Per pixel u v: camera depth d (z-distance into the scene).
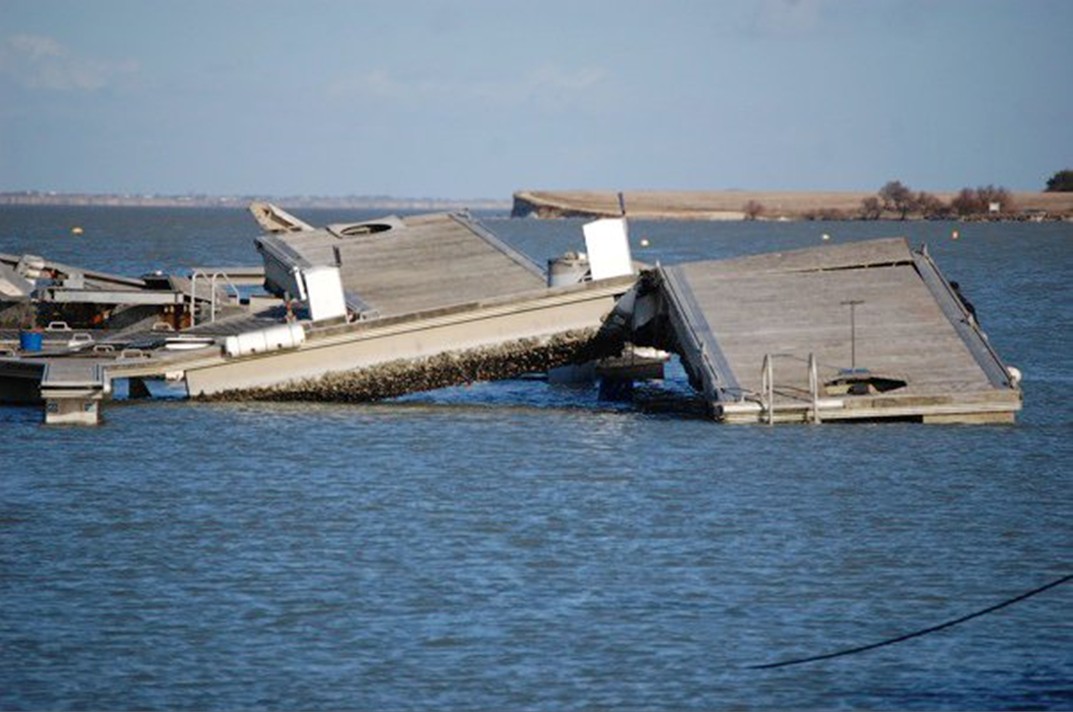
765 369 169.62
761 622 102.44
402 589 108.38
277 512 130.25
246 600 105.75
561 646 97.69
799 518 128.88
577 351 190.75
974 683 92.50
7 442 160.12
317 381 185.88
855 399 168.62
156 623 101.00
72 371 178.12
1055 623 102.50
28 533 122.31
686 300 185.25
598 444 161.25
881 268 191.38
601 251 190.75
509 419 180.00
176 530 123.81
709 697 90.31
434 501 134.75
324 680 92.19
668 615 103.44
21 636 98.31
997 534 124.25
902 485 141.00
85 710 87.75
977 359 175.50
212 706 88.56
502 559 116.06
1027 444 160.00
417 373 186.88
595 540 121.44
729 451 156.25
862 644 98.62
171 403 185.75
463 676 93.00
